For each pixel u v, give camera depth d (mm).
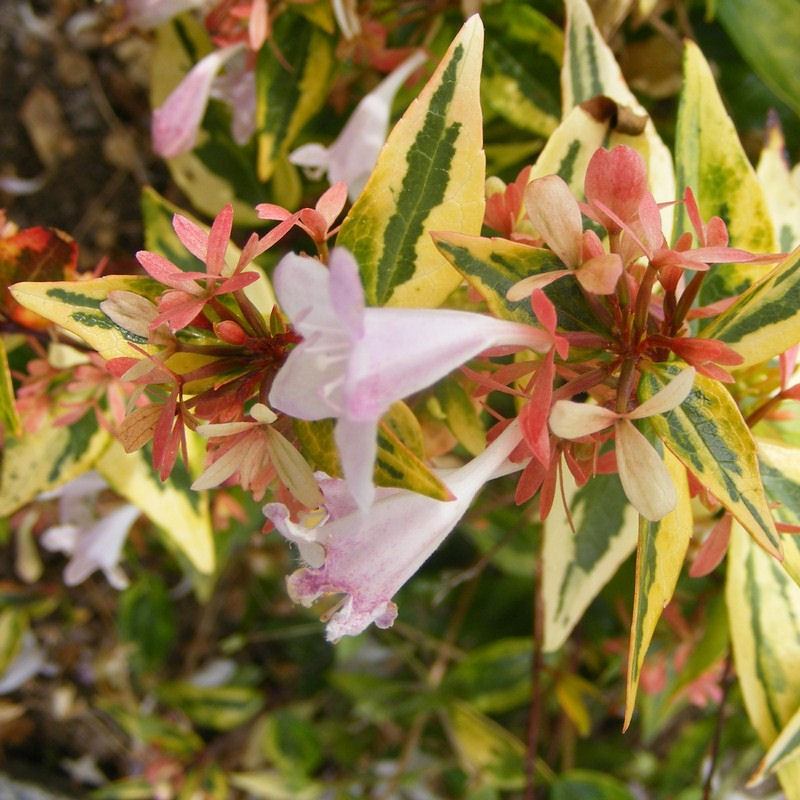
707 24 162
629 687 76
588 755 210
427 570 203
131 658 222
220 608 233
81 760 247
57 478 121
